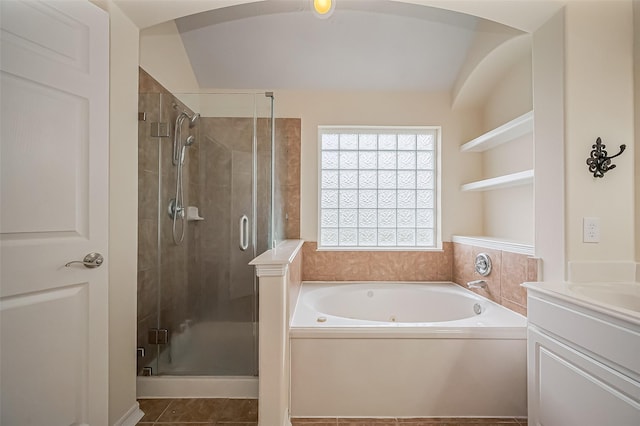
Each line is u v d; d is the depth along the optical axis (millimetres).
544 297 1382
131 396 1692
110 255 1545
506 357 1700
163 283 2031
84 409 1254
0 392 1043
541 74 1710
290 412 1702
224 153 2086
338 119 2865
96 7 1298
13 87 1059
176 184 2082
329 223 2980
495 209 2648
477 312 2232
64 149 1193
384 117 2871
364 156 2990
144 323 1991
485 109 2793
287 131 2842
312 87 2826
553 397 1322
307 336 1702
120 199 1612
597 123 1546
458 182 2867
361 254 2867
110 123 1539
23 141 1084
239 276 2039
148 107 2020
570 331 1229
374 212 2996
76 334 1238
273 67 2654
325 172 2984
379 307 2652
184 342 2008
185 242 2066
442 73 2695
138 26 1741
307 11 2221
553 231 1629
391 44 2457
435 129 2945
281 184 2598
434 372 1698
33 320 1116
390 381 1700
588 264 1527
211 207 2084
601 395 1090
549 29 1653
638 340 973
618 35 1557
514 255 1964
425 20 2270
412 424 1656
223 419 1700
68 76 1200
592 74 1548
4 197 1043
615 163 1554
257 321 1999
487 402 1694
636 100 1543
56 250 1168
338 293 2598
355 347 1702
